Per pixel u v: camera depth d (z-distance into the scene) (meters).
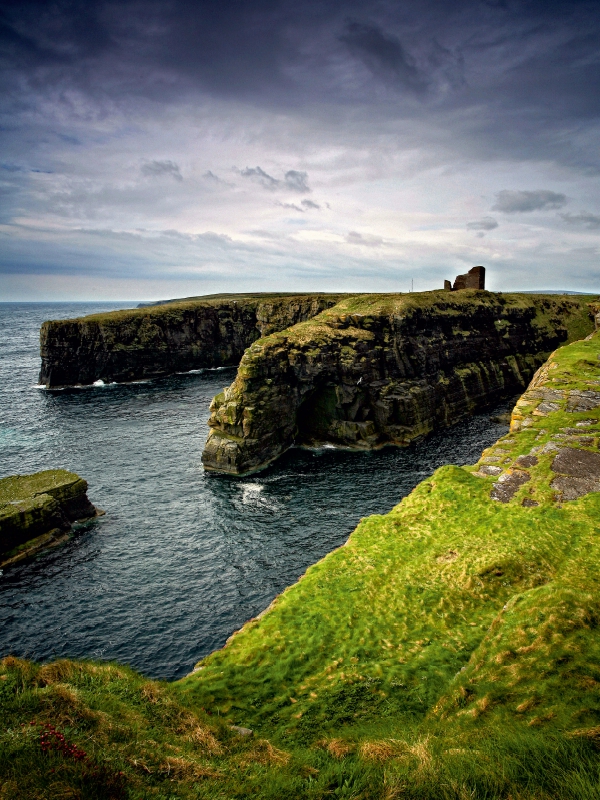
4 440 80.00
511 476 29.00
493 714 11.71
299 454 75.50
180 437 82.50
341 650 17.84
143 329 142.88
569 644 13.38
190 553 45.38
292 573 41.75
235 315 172.38
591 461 29.12
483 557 21.88
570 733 9.79
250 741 12.41
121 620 35.91
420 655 16.92
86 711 10.89
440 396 91.38
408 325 89.50
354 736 12.73
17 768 8.46
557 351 61.41
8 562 43.19
